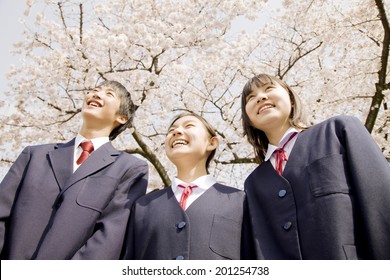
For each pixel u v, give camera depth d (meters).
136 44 4.97
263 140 2.36
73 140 2.41
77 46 4.80
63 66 4.98
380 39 5.98
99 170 2.14
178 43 5.05
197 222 1.83
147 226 1.90
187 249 1.73
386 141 5.40
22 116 5.21
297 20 5.69
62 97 5.36
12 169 2.18
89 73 4.90
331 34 5.21
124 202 2.07
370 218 1.45
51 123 5.32
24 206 1.94
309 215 1.59
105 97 2.55
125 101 2.71
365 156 1.61
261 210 1.83
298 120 2.18
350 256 1.43
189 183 2.10
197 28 4.90
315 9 5.71
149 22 5.07
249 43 5.63
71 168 2.13
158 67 5.52
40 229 1.88
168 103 5.44
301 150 1.85
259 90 2.24
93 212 1.92
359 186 1.53
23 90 5.11
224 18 4.99
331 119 1.92
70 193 1.94
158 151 6.16
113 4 5.48
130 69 4.94
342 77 5.64
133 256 1.91
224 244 1.77
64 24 5.16
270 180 1.87
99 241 1.83
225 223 1.84
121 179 2.15
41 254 1.71
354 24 5.07
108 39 4.69
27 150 2.31
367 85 5.74
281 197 1.74
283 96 2.15
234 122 5.89
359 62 5.74
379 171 1.54
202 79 5.85
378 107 4.60
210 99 5.97
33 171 2.11
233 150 5.63
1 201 2.00
